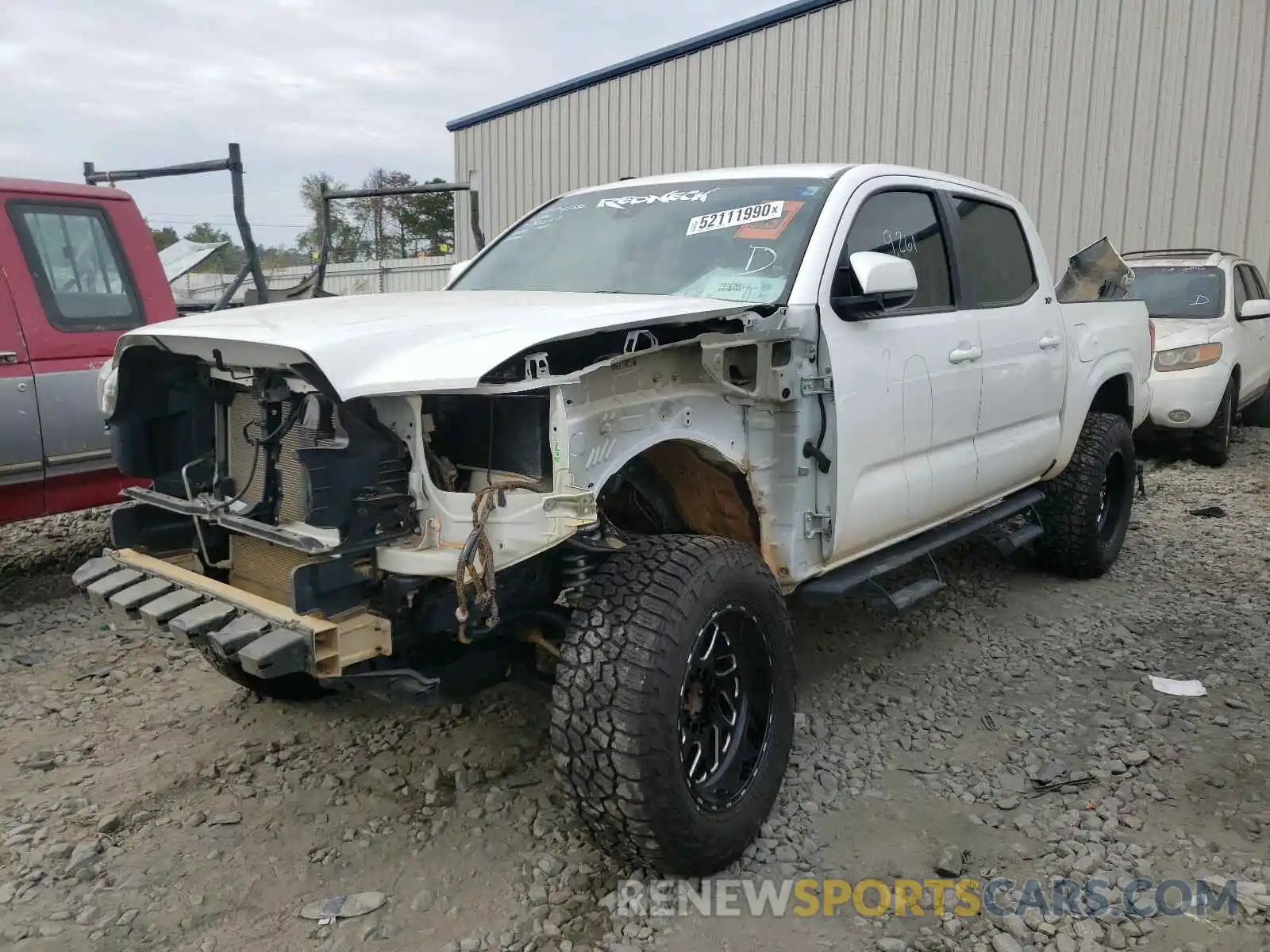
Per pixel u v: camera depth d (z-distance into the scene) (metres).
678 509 3.41
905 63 12.86
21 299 5.09
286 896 2.80
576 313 2.88
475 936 2.61
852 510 3.51
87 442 5.31
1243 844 3.04
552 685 3.01
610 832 2.64
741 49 14.45
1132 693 4.14
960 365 4.12
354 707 4.01
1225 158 10.80
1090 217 11.73
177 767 3.52
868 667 4.42
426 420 2.65
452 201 19.62
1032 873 2.91
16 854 2.99
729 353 3.23
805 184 3.83
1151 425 9.12
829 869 2.92
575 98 16.81
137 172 7.18
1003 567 5.93
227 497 2.93
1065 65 11.65
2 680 4.34
